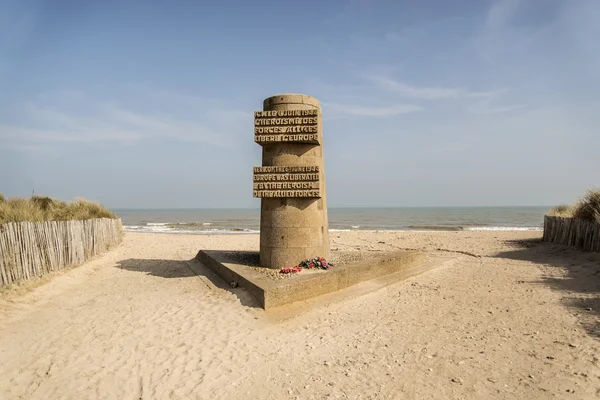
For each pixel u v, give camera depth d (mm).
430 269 11844
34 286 8883
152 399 4473
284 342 6195
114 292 9242
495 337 6125
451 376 4898
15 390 4691
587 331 6098
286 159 9625
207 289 9242
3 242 8344
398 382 4809
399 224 48031
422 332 6523
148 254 15406
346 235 25359
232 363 5418
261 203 10125
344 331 6672
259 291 7766
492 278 10438
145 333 6480
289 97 9656
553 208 18469
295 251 9562
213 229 38781
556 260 12453
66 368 5230
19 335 6320
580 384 4496
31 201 14141
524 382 4641
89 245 13180
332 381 4883
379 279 10180
